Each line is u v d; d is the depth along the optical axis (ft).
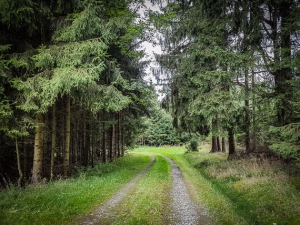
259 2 37.68
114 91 34.94
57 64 29.35
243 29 40.09
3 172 43.75
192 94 49.11
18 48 32.96
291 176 31.30
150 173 51.01
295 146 25.44
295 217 19.75
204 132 63.98
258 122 44.65
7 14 26.71
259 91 40.70
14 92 30.17
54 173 47.37
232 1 41.68
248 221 21.65
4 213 19.90
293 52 29.32
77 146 62.44
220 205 26.11
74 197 26.20
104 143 69.10
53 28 35.35
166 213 23.41
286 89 35.91
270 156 46.83
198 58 47.21
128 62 62.13
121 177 43.60
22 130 29.76
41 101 29.37
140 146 200.85
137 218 21.22
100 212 22.59
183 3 53.26
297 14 29.91
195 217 22.22
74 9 32.58
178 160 84.69
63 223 19.10
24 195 25.58
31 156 46.24
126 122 76.69
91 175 45.11
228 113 42.50
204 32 46.70
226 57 39.60
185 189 34.63
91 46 28.73
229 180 38.91
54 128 42.04
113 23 33.04
